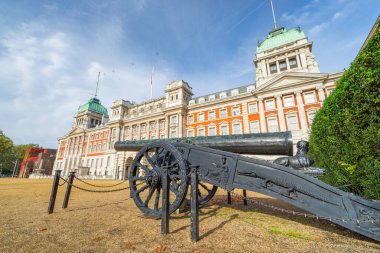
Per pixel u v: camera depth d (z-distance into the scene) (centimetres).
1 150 5128
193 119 3111
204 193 1005
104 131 4353
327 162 548
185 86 3422
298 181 329
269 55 2639
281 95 2359
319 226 390
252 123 2530
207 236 323
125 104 4212
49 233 332
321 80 2148
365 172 355
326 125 523
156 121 3525
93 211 509
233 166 398
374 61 322
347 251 266
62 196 823
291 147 438
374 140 324
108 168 3800
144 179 451
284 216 476
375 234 263
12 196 806
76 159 4631
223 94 3142
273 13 3095
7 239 302
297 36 2561
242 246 282
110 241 298
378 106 323
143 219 430
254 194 969
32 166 5769
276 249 272
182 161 409
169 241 299
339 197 296
